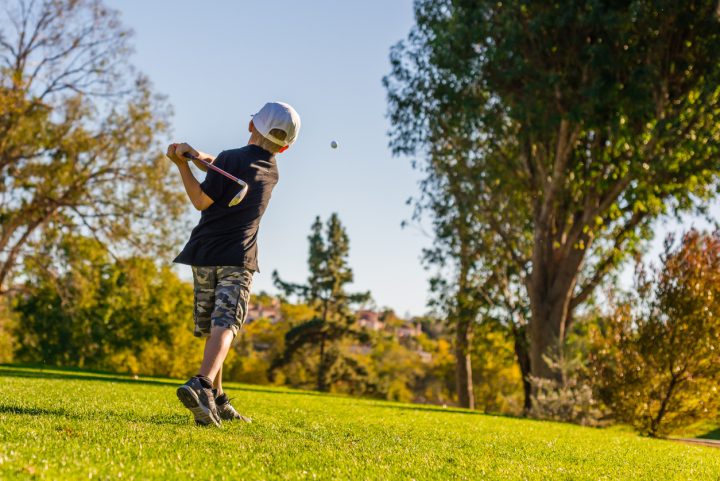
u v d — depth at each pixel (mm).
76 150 29562
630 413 14094
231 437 3977
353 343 54969
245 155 4586
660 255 13812
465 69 18453
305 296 54844
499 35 18344
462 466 3963
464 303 25531
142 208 29703
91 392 7180
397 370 69188
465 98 19219
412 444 4891
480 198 21828
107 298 45406
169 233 29922
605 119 17078
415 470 3600
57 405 5156
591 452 5961
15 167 29156
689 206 19062
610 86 16641
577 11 16641
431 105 20859
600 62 16297
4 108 27312
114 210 29703
